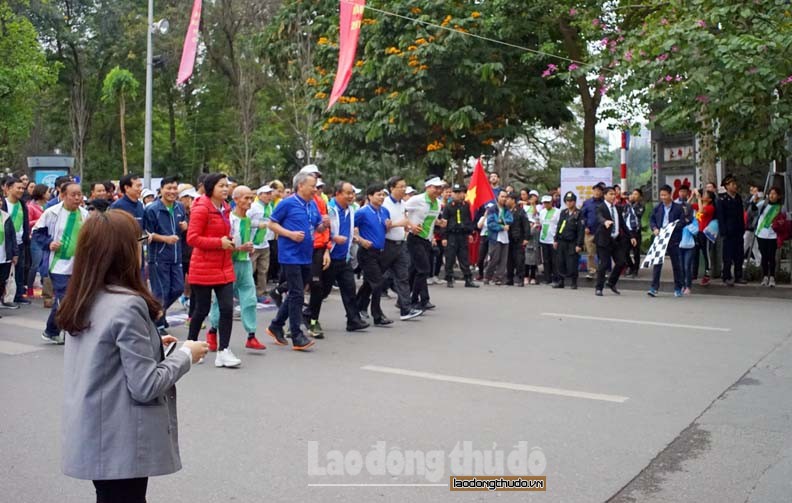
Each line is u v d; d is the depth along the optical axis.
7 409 6.71
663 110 15.41
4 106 33.84
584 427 6.18
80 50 40.56
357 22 17.28
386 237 11.18
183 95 41.72
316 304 9.97
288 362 8.52
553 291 15.34
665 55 13.82
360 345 9.49
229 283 8.19
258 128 38.16
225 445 5.73
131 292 3.27
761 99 14.05
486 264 18.36
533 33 19.92
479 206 16.48
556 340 9.78
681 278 14.47
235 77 38.09
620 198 17.14
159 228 10.03
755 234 15.19
